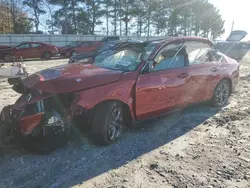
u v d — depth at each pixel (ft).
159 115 13.84
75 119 10.98
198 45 16.11
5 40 84.28
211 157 10.76
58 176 9.37
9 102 18.92
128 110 12.23
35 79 11.37
